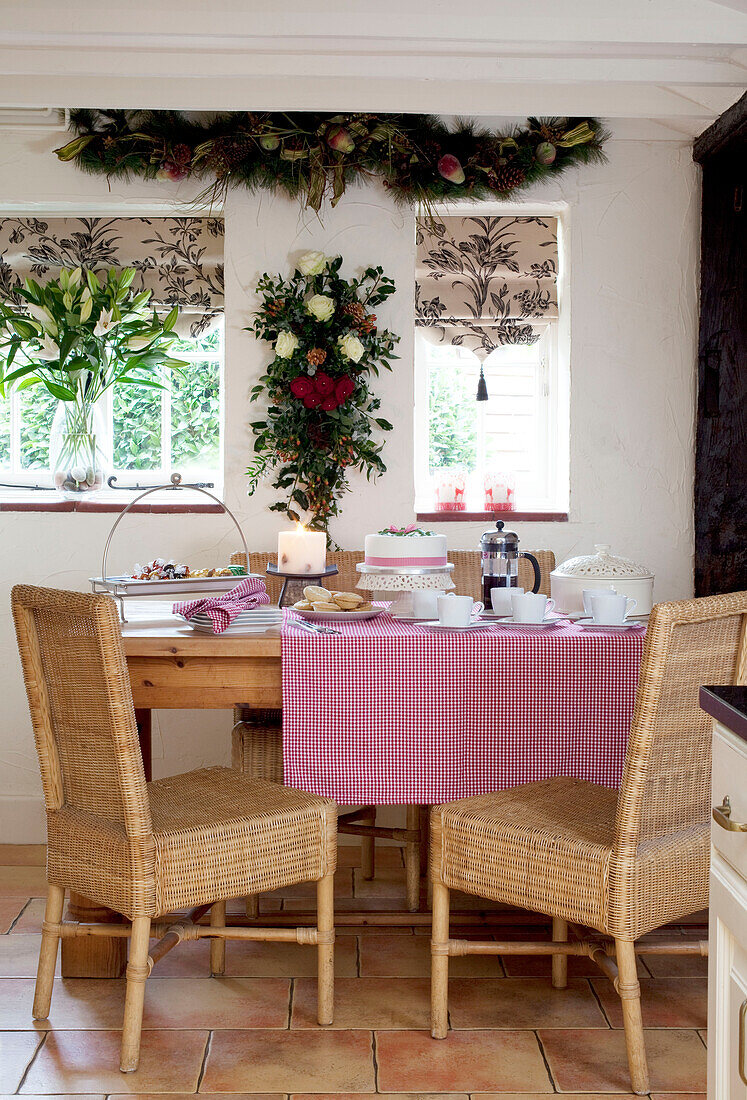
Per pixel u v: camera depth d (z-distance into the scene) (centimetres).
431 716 235
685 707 196
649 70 296
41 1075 207
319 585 280
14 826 351
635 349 352
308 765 235
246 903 279
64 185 343
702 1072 209
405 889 307
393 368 349
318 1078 206
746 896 127
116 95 314
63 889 227
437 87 316
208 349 376
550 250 358
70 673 209
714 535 351
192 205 346
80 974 252
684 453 354
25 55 290
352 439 346
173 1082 204
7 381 352
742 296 346
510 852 208
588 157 340
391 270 346
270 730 279
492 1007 238
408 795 235
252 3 269
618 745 237
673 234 350
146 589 253
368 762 235
